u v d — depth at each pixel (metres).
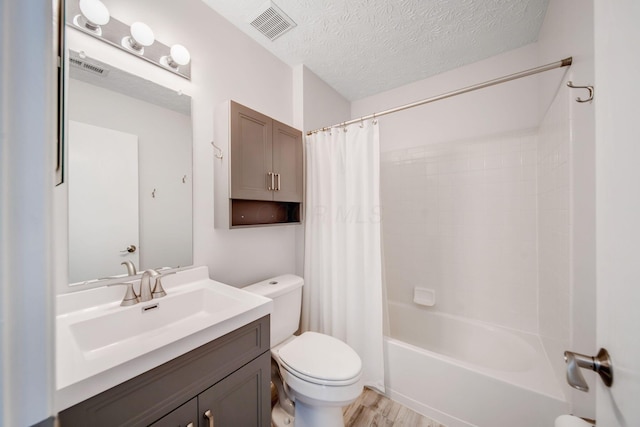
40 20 0.21
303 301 1.93
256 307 0.98
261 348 1.02
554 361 1.29
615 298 0.41
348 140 1.69
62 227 0.94
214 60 1.43
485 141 1.85
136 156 1.13
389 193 2.29
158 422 0.70
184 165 1.30
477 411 1.28
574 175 1.00
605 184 0.44
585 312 0.90
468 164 1.92
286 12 1.43
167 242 1.24
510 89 1.75
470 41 1.66
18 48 0.20
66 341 0.73
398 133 2.24
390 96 2.29
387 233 2.29
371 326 1.59
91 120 1.01
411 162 2.17
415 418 1.41
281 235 1.90
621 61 0.39
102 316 0.89
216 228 1.45
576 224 0.98
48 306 0.22
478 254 1.88
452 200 1.99
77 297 0.92
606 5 0.43
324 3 1.36
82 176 0.99
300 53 1.79
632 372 0.35
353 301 1.65
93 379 0.57
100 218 1.03
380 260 1.59
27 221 0.21
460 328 1.90
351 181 1.68
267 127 1.54
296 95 1.95
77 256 0.96
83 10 0.95
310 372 1.11
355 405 1.50
